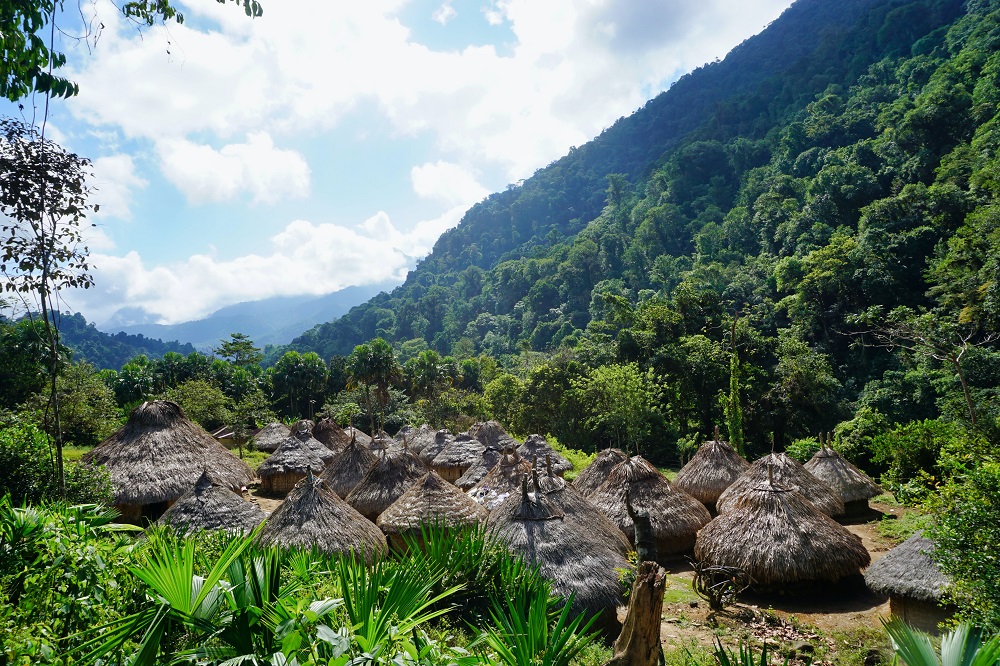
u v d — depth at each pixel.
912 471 20.06
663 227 110.25
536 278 133.62
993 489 6.53
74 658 3.85
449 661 4.04
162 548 4.11
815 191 76.19
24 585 4.31
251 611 3.65
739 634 10.36
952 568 6.61
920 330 27.20
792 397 43.34
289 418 55.59
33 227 9.35
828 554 12.01
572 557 10.69
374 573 4.48
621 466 16.61
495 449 25.48
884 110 89.81
